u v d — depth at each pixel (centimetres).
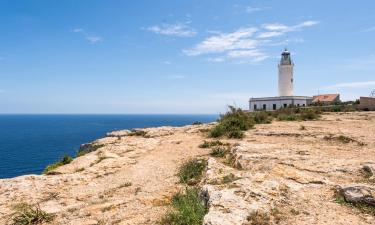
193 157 1822
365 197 898
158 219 960
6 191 1366
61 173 1739
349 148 1686
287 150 1627
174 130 3259
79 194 1323
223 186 1030
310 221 799
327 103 6825
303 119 3447
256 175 1143
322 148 1689
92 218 1029
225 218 796
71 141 12131
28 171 5944
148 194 1248
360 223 785
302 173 1171
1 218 1093
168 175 1527
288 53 8275
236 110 3291
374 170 1155
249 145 1794
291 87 8275
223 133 2514
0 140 12875
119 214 1045
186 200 1029
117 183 1455
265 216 820
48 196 1310
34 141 12281
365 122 2928
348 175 1164
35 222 1038
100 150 2275
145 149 2234
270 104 7619
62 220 1037
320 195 977
